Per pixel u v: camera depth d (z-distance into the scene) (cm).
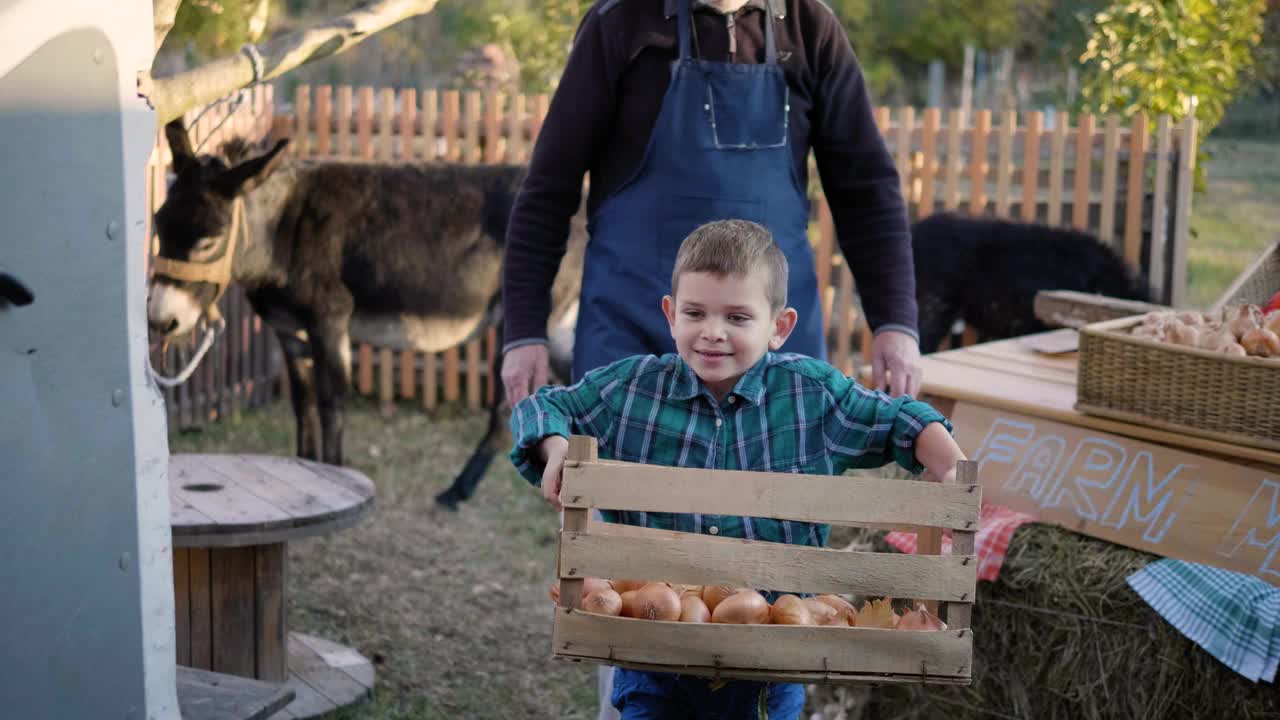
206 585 399
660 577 192
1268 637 273
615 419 229
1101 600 301
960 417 338
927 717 338
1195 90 763
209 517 381
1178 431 291
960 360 379
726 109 291
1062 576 307
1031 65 1891
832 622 199
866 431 224
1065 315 481
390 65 1689
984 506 329
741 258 211
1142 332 305
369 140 828
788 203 296
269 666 410
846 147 307
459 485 639
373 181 627
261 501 402
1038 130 722
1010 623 318
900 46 1852
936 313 658
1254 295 373
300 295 611
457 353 845
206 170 529
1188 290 1062
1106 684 302
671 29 292
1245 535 282
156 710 253
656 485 192
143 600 246
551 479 208
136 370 241
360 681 426
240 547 401
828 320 812
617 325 292
